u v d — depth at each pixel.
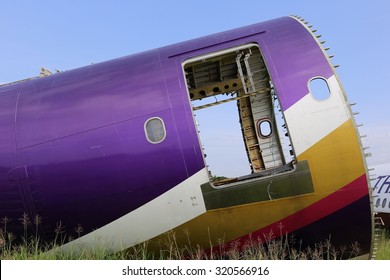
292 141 9.70
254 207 9.78
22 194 10.38
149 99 10.34
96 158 10.09
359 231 10.05
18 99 11.35
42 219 10.38
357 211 9.82
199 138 9.97
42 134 10.48
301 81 10.02
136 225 10.16
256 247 10.10
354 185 9.66
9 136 10.62
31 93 11.42
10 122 10.81
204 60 11.03
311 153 9.62
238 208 9.80
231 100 11.78
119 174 10.00
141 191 9.98
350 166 9.63
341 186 9.65
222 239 10.12
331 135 9.67
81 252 10.41
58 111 10.70
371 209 9.87
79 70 11.97
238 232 10.02
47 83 11.66
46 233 10.47
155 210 10.02
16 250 10.60
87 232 10.34
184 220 9.97
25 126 10.66
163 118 10.10
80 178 10.12
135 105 10.34
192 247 10.31
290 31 10.91
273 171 10.34
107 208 10.12
